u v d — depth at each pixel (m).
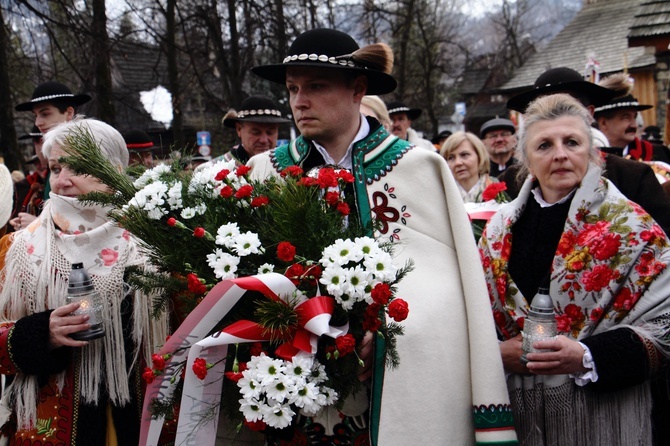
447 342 2.19
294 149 2.41
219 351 1.89
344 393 1.93
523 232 2.46
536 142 2.37
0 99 10.58
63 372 2.24
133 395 2.30
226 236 1.85
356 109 2.32
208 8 12.85
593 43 19.08
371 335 2.02
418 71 24.19
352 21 18.92
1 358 2.16
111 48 10.67
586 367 2.14
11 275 2.29
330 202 1.91
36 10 9.66
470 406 2.22
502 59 35.00
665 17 10.32
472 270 2.25
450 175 2.32
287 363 1.75
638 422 2.25
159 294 2.13
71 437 2.22
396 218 2.27
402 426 2.10
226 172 2.00
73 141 2.17
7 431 2.33
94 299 2.16
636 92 13.44
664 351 2.20
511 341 2.33
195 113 18.86
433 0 24.23
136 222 1.97
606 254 2.22
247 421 1.80
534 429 2.33
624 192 2.89
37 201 5.02
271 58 13.54
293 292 1.80
